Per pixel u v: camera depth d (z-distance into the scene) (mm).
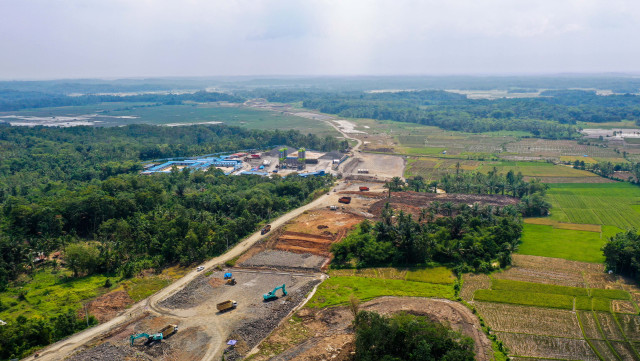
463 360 91500
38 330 112625
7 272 146875
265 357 105938
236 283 148250
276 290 139750
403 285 144500
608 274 148500
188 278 152625
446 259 163875
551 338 113062
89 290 141125
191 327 120062
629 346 109438
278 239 186375
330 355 105625
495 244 166000
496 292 137000
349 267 160875
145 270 159625
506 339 112812
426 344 94875
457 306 129375
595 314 123250
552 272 151250
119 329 118938
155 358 105875
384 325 101000
